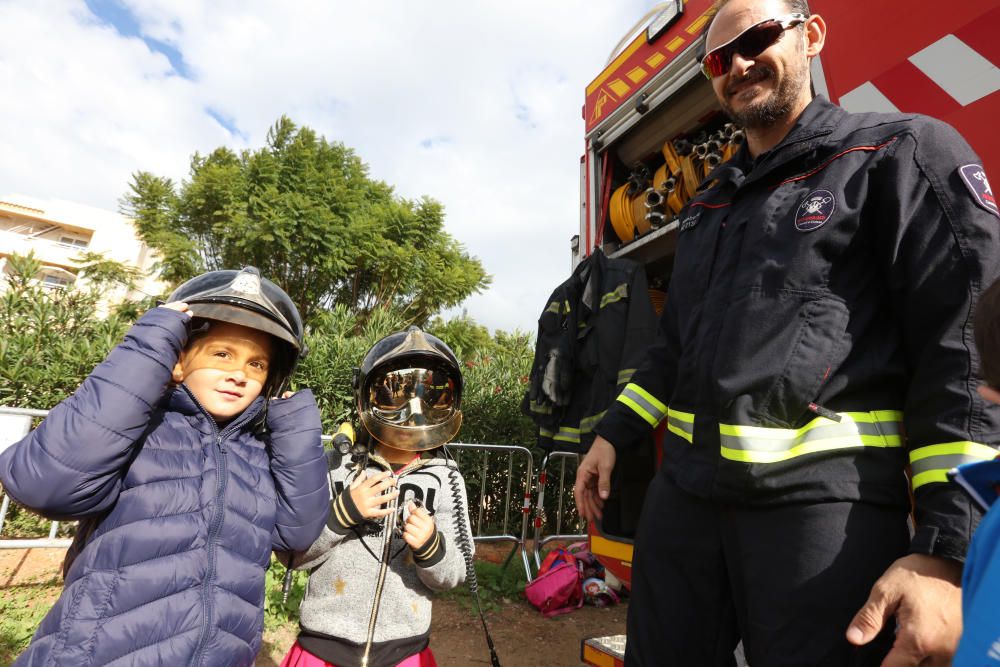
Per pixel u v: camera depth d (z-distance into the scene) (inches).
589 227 141.7
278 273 601.6
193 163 657.0
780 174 53.9
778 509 46.8
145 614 43.7
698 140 125.6
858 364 46.4
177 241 625.3
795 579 44.6
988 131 56.6
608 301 119.6
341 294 650.2
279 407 57.1
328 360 212.5
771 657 44.9
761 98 58.0
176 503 47.6
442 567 63.9
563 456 215.5
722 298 53.9
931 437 39.9
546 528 234.1
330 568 65.5
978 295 39.9
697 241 62.3
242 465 53.5
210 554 47.9
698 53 110.4
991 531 29.4
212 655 45.9
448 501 72.6
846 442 45.1
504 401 237.6
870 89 68.1
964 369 39.3
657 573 56.4
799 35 57.7
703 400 53.6
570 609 149.1
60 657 40.8
